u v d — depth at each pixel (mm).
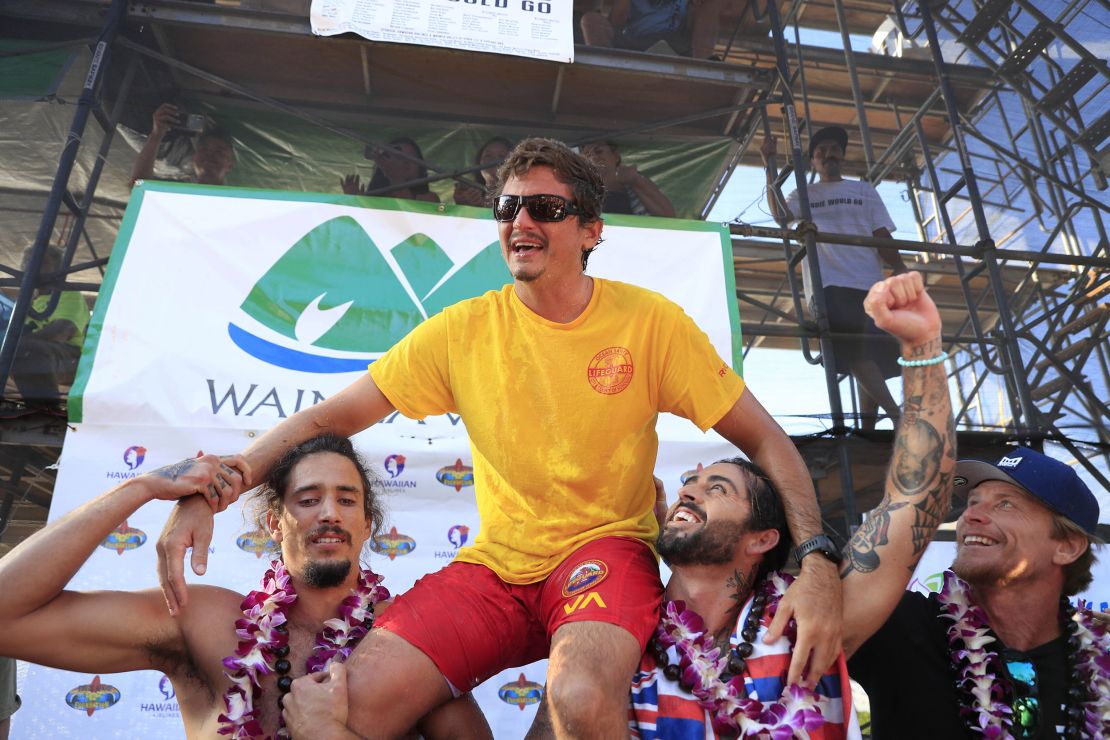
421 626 1836
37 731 3172
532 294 2047
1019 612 2168
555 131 5141
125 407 3625
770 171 5031
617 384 1991
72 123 4336
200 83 4844
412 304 4031
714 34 5367
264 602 2004
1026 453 2260
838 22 6273
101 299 3760
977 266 4898
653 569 1952
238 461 1948
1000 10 5707
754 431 2078
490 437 2014
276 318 3904
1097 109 5492
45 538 1812
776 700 1778
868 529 1989
